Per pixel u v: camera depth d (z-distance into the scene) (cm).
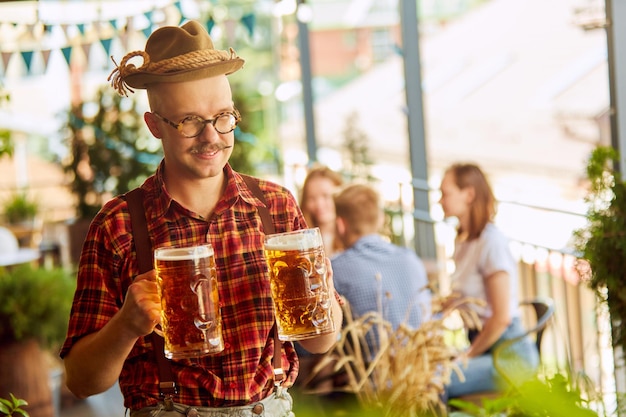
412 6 788
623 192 328
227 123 202
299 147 2155
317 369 324
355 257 414
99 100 1063
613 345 334
